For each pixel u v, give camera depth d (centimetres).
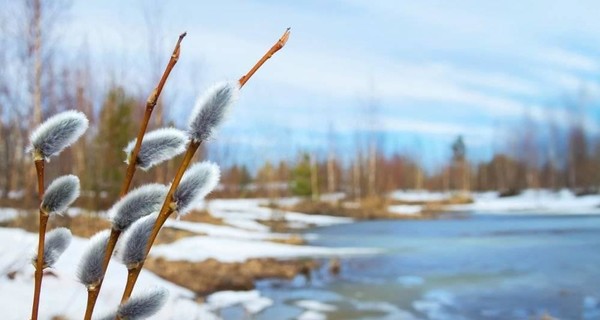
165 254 1221
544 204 4444
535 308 835
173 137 66
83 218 1320
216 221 2230
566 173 5534
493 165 6856
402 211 3784
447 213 3753
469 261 1358
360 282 1077
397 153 6962
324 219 3070
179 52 64
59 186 66
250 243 1603
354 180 4675
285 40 63
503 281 1071
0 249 596
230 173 4472
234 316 729
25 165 1244
